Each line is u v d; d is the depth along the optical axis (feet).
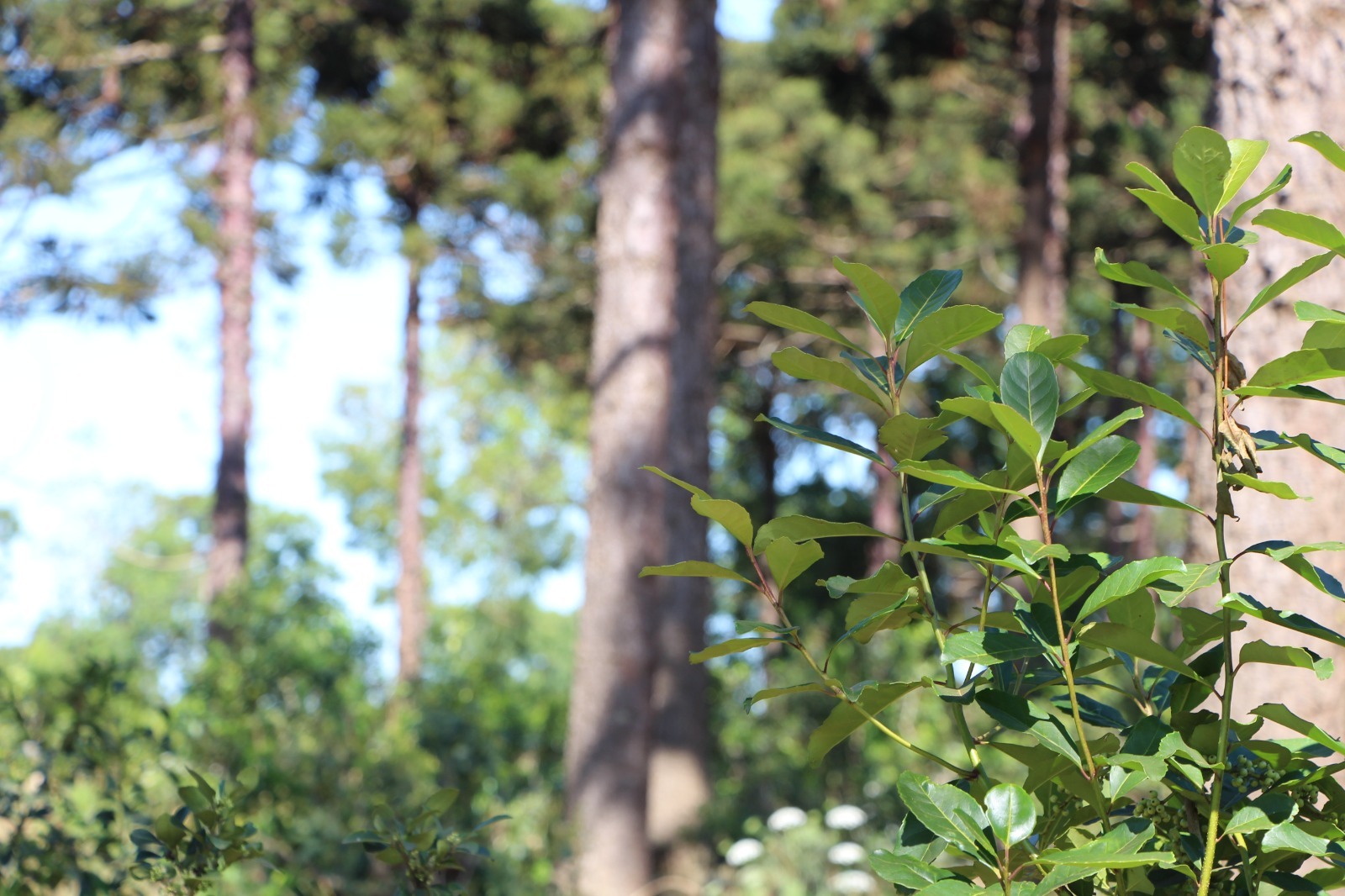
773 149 66.23
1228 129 10.98
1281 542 3.91
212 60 57.11
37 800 9.69
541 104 67.87
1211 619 4.21
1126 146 53.31
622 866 22.47
